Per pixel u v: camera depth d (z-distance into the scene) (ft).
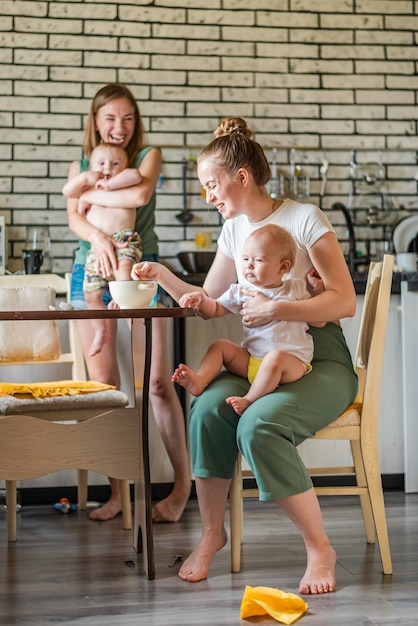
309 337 8.39
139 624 6.88
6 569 8.67
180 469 11.05
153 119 15.75
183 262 14.30
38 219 15.46
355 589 7.73
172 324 12.48
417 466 12.75
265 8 16.03
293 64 16.11
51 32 15.51
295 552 9.13
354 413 8.34
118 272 11.05
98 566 8.69
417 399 12.75
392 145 16.33
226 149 8.44
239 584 7.95
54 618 7.07
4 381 12.18
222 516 8.36
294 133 16.11
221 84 15.93
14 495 9.95
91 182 11.34
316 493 8.21
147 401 8.30
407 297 12.73
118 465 8.25
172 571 8.44
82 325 11.24
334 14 16.21
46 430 8.05
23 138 15.44
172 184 15.80
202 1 15.89
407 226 15.71
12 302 10.74
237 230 9.00
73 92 15.56
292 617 6.89
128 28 15.70
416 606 7.23
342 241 16.11
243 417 7.80
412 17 16.39
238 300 8.51
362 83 16.28
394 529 10.19
